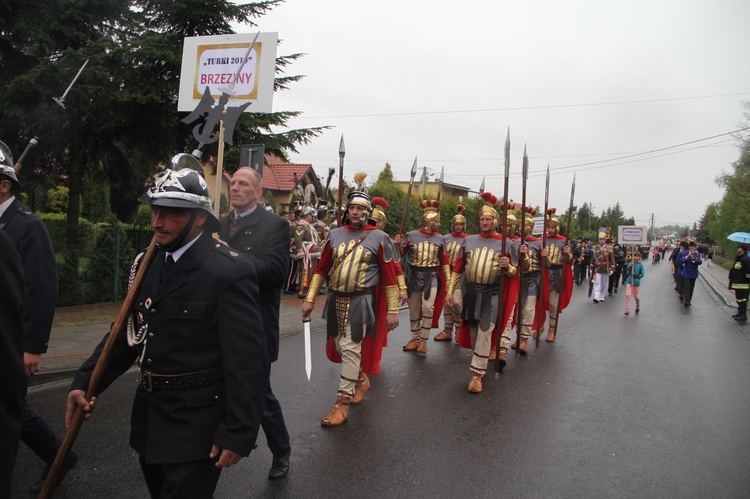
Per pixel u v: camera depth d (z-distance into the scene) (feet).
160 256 7.44
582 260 75.15
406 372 22.61
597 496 12.20
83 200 66.80
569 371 23.65
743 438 16.08
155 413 7.05
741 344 32.32
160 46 33.19
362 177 18.66
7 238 5.49
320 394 18.93
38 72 27.22
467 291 20.49
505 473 13.24
